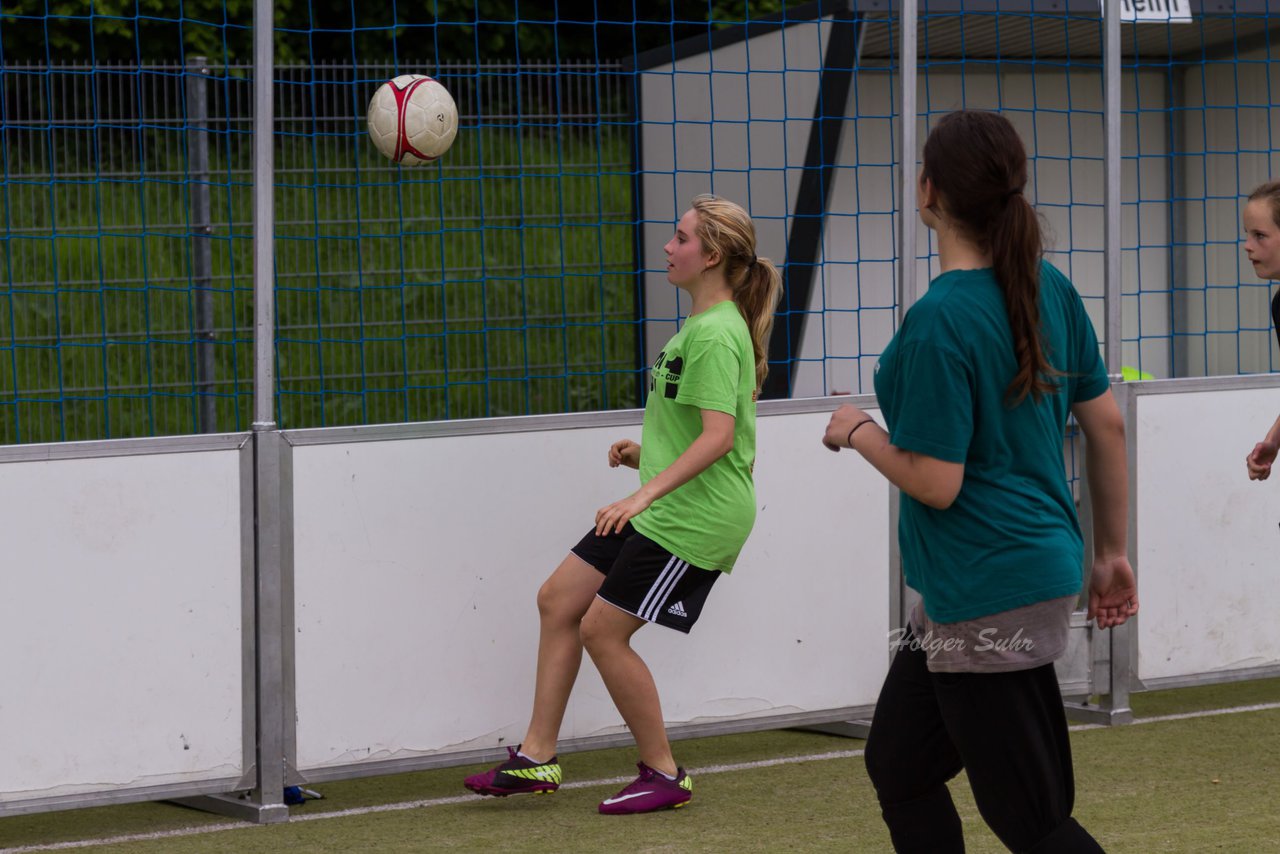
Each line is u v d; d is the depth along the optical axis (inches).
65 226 1374.3
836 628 744.3
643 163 1218.0
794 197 1055.0
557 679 633.0
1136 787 660.1
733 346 599.8
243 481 629.3
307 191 1440.7
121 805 665.6
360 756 654.5
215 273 1382.9
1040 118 1123.9
